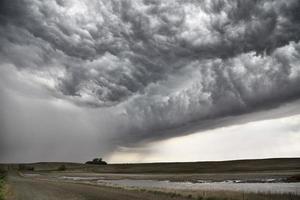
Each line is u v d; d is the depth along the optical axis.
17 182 68.00
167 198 32.03
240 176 113.75
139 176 142.88
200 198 31.58
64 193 39.22
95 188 48.50
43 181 76.31
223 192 38.25
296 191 48.41
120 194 37.16
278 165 183.75
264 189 53.59
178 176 133.50
